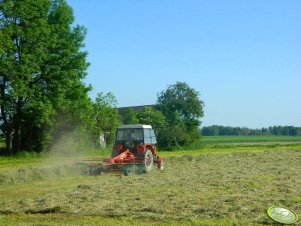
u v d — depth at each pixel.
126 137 23.73
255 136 139.38
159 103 71.94
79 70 39.75
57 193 15.48
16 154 36.03
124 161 22.33
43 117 36.22
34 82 37.34
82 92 39.91
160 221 10.96
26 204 13.29
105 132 46.12
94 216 11.61
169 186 17.22
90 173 21.98
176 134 56.16
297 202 13.37
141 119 57.59
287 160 31.47
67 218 11.38
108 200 13.88
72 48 38.91
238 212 11.84
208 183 18.05
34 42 36.41
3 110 36.31
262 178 19.84
